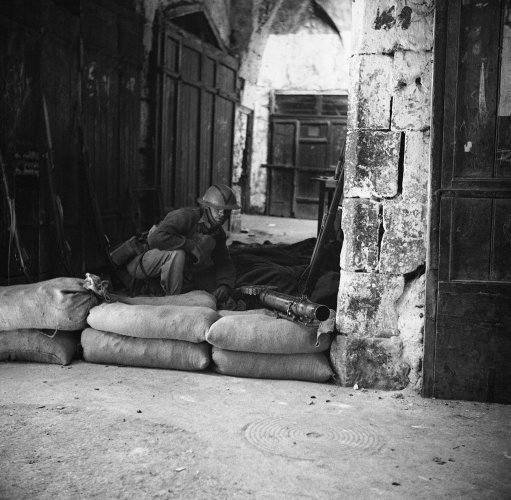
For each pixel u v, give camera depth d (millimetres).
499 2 4160
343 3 16141
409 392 4484
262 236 13414
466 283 4309
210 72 11977
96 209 7391
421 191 4414
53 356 4801
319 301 5754
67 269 6688
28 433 3588
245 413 3975
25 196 6309
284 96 17625
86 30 7535
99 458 3309
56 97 6902
